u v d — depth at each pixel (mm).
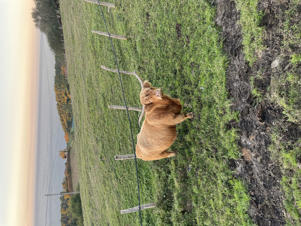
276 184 2953
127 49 8281
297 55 2607
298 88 2607
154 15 6254
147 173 7117
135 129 8141
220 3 3945
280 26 2824
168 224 5684
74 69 17016
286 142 2779
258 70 3156
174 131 4480
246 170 3496
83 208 15078
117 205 9141
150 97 4109
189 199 5016
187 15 4883
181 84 5254
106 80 10438
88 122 12984
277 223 2961
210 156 4320
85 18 13211
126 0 8055
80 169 15625
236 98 3629
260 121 3152
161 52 6086
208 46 4250
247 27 3316
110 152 9969
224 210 3928
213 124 4227
